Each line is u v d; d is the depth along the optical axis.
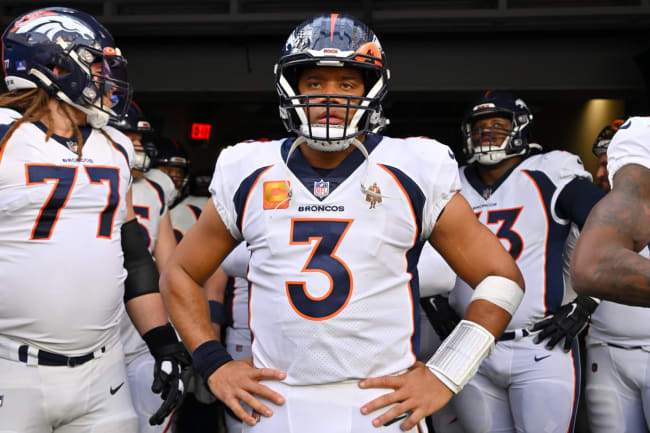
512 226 4.12
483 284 2.38
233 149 2.48
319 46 2.29
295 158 2.35
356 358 2.22
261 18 6.93
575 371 3.93
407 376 2.24
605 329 4.07
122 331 4.33
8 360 2.66
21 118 2.75
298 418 2.22
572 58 7.48
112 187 2.91
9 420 2.63
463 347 2.29
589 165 10.22
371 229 2.25
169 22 6.95
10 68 2.87
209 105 11.78
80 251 2.74
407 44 7.60
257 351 2.35
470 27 7.02
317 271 2.23
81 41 2.84
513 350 3.95
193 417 5.64
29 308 2.64
